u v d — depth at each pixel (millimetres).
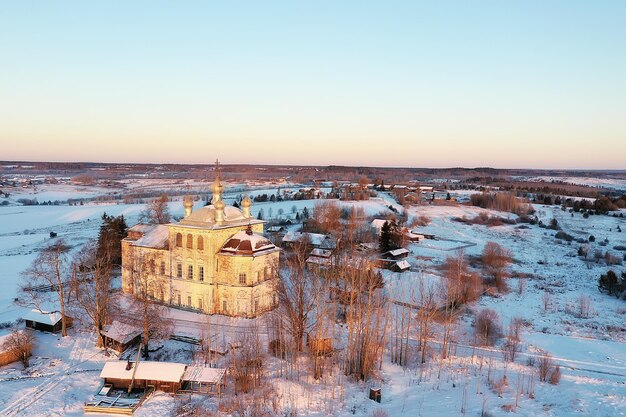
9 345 73562
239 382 67500
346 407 64125
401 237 164875
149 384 66688
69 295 97312
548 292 122812
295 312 78500
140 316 85688
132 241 103750
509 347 82438
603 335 93562
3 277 123812
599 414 58562
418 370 74938
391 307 98500
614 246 184750
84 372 71250
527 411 60312
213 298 92500
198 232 92062
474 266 145250
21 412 59906
